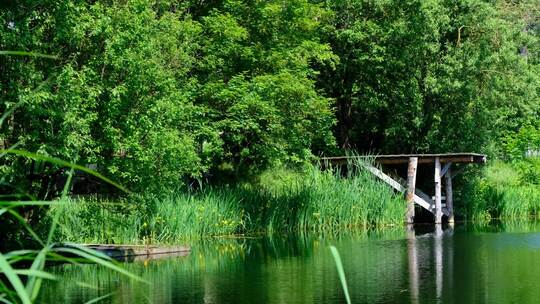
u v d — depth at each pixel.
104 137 14.88
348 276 13.02
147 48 15.16
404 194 26.03
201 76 23.91
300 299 10.70
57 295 11.21
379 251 16.91
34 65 13.90
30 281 3.10
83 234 16.70
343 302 10.45
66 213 15.75
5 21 13.37
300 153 25.08
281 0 25.11
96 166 15.58
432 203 26.34
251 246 18.33
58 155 13.88
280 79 23.56
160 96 15.85
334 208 23.67
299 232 22.48
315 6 26.62
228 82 23.59
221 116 23.89
